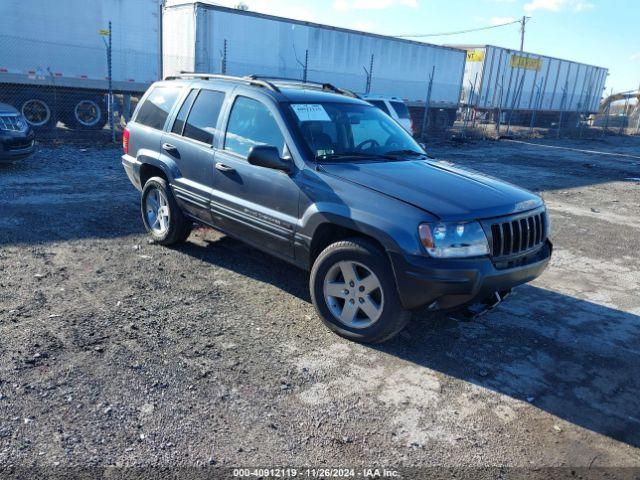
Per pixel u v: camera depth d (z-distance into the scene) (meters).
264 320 4.48
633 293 5.87
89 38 14.94
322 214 4.16
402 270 3.73
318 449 2.96
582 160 19.56
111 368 3.58
